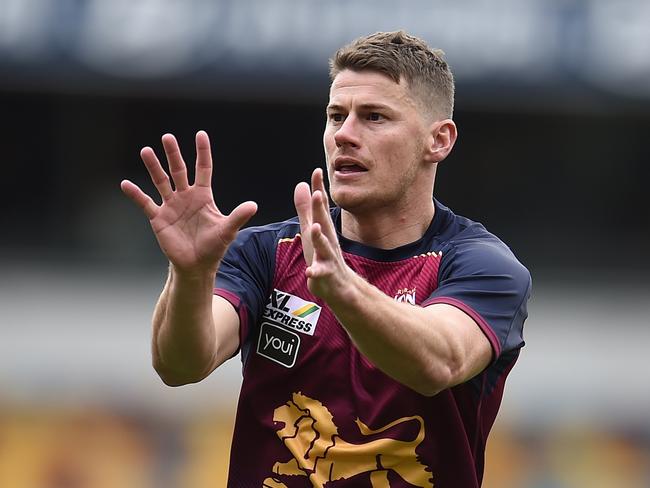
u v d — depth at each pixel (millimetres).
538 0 38906
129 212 43750
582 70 38688
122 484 28375
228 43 38344
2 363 29562
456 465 12484
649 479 29984
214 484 28453
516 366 31422
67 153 43812
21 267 41844
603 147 44156
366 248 12898
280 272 12898
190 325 11469
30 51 37844
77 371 29609
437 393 11750
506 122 43938
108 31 38125
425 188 12977
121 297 37750
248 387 12797
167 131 43781
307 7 38594
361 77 12516
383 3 38531
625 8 38812
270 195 43844
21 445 28453
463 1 38625
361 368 12414
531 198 44344
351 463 12383
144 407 28953
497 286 12234
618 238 44406
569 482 29766
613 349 32500
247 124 43625
